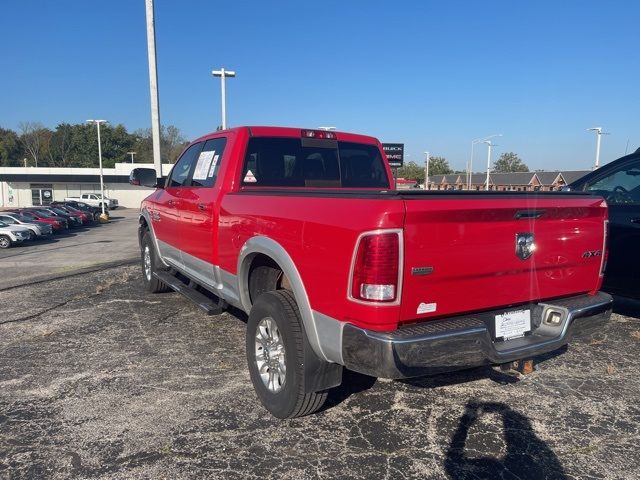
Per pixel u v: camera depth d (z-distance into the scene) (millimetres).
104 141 104188
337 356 2918
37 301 7180
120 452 3180
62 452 3184
